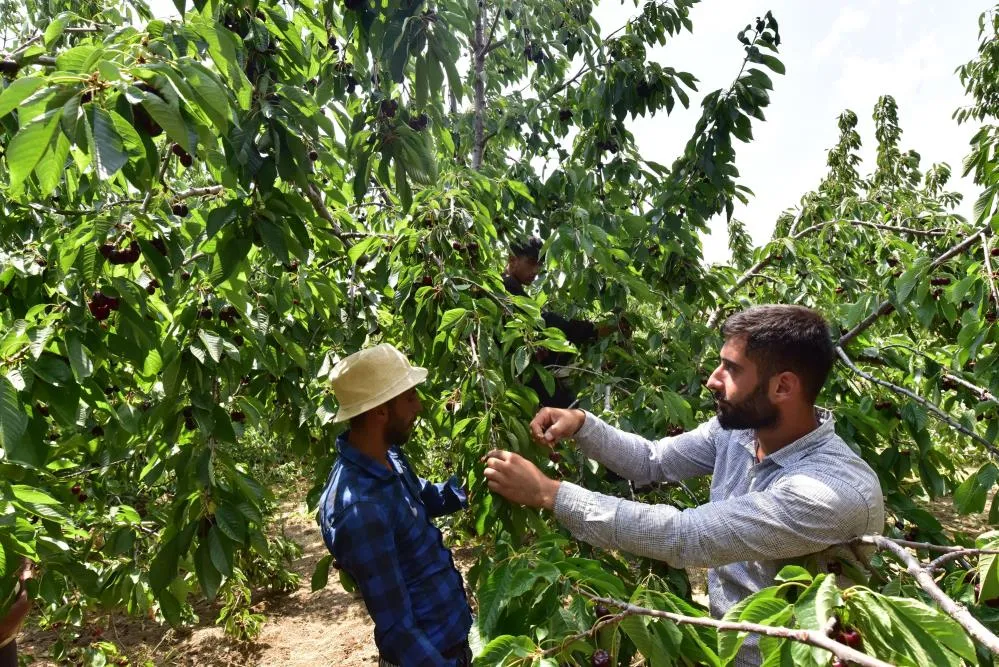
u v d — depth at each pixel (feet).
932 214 14.34
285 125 5.58
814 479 4.49
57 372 5.65
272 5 6.56
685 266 11.88
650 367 10.39
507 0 16.26
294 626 17.43
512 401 7.57
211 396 7.24
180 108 4.30
